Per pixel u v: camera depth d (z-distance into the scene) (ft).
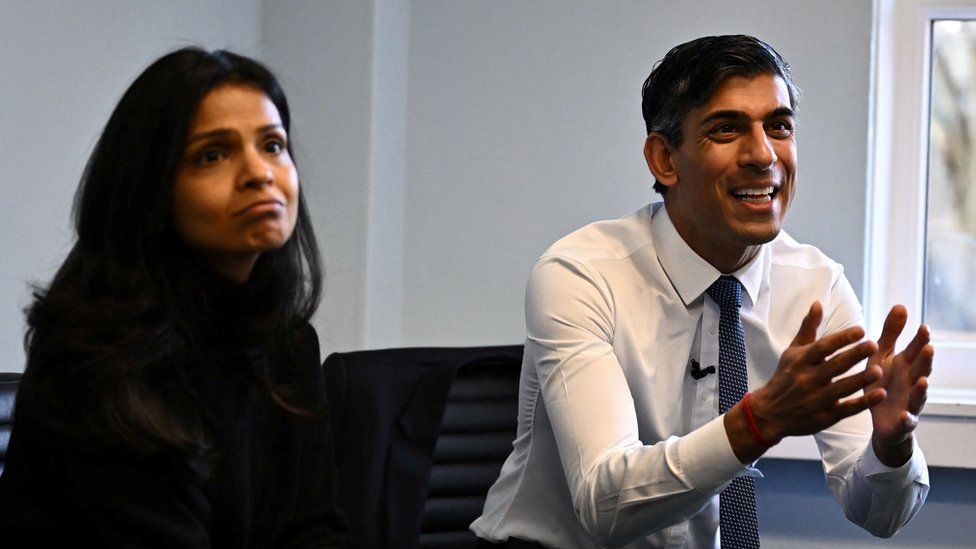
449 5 15.23
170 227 6.21
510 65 15.08
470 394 11.06
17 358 10.79
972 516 13.88
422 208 15.35
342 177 14.66
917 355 8.09
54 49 11.32
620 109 14.83
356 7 14.64
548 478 9.40
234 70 6.27
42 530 6.00
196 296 6.35
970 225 14.79
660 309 9.27
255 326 6.73
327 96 14.73
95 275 6.07
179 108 6.05
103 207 6.10
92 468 5.96
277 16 14.97
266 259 6.76
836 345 6.77
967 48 14.76
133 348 5.90
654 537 9.07
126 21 12.48
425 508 10.62
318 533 7.29
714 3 14.53
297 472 7.25
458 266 15.28
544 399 8.84
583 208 14.94
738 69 8.64
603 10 14.83
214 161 6.14
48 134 11.26
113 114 6.21
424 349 10.94
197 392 6.45
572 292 8.96
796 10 14.32
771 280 9.70
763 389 7.20
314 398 7.37
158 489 6.08
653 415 9.29
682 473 7.43
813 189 14.30
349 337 14.62
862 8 14.16
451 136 15.26
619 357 9.14
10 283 10.68
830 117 14.25
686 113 8.82
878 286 14.82
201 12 13.82
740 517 9.11
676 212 9.23
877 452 8.48
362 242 14.60
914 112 14.70
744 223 8.70
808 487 14.21
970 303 14.79
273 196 6.14
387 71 14.99
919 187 14.73
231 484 6.69
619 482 7.74
